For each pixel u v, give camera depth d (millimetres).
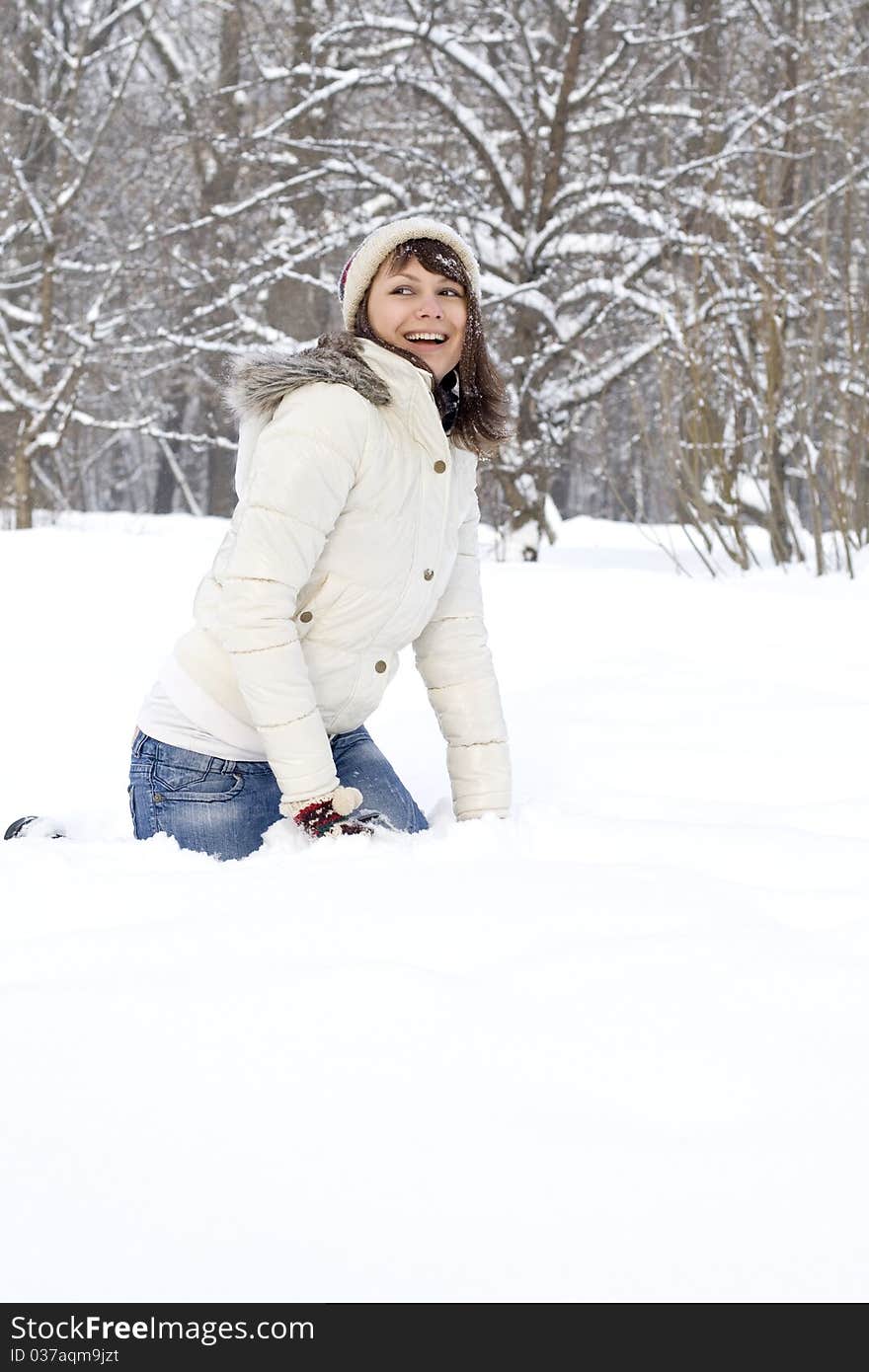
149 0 13984
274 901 1911
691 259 10562
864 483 7008
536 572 5848
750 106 11094
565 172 11156
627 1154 1288
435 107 11422
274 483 2250
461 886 1976
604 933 1819
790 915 1955
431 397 2391
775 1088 1413
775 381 7516
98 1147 1292
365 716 2598
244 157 11578
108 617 4906
